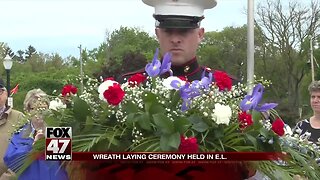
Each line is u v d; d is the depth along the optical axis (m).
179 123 2.06
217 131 2.14
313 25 38.00
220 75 2.25
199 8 2.88
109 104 2.15
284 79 38.94
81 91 2.35
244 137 2.15
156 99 2.13
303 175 2.28
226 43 40.19
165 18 2.85
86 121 2.16
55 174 2.28
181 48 2.87
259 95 2.21
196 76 2.91
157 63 2.27
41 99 2.49
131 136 2.14
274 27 38.22
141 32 37.84
